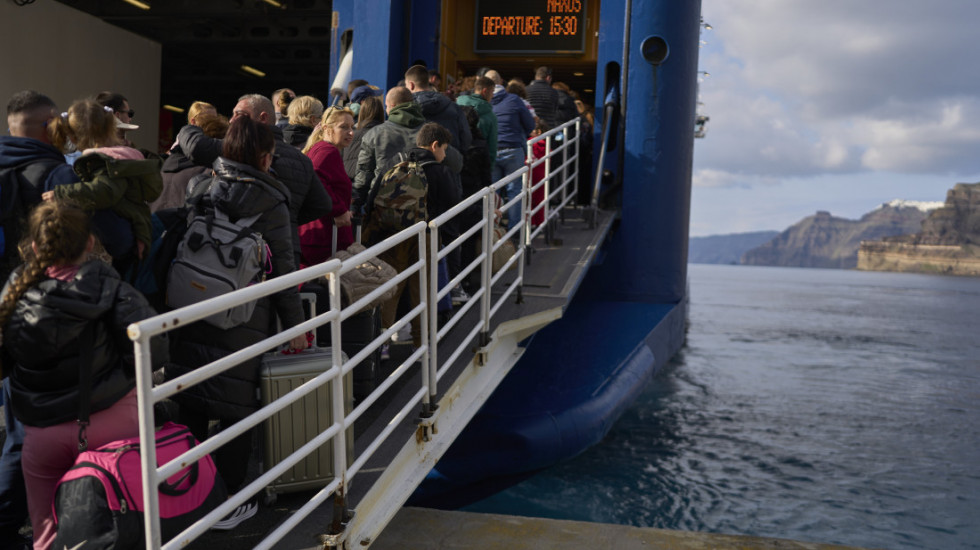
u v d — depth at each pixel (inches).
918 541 225.6
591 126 409.4
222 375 112.2
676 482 266.1
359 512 118.3
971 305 2231.8
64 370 89.8
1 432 134.1
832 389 481.1
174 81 955.3
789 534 227.6
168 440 94.8
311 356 121.1
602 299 402.9
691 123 403.9
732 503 249.8
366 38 390.9
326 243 162.9
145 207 112.1
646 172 393.4
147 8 666.8
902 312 1642.5
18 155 109.4
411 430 142.0
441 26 420.2
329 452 121.3
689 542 160.7
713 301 1694.1
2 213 107.2
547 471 268.8
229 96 1074.7
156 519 77.1
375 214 181.2
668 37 388.5
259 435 126.6
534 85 355.9
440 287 190.4
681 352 612.4
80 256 90.4
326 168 154.4
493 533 162.7
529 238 264.8
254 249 109.0
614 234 400.5
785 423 366.0
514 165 290.4
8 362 93.9
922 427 378.3
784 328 1001.5
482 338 180.5
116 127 116.5
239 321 110.2
